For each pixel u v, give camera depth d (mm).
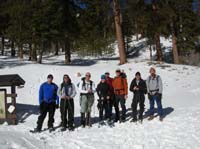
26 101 18594
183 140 10477
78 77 23047
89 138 10906
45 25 31672
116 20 29906
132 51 53500
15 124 13148
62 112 12203
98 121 13828
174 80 24125
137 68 26953
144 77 24312
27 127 12484
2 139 9531
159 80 13445
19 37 34625
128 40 53000
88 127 12664
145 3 31297
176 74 25750
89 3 31188
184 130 11680
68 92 12234
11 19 37562
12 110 13188
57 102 12156
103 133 11633
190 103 17031
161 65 28375
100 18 31172
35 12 32062
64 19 32594
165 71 26359
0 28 42938
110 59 42625
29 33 32938
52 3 31812
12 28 35688
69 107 12188
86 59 43312
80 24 33375
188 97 18875
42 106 11859
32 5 33469
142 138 10836
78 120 14141
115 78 13672
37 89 20734
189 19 34688
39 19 31859
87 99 12797
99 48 45906
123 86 13570
